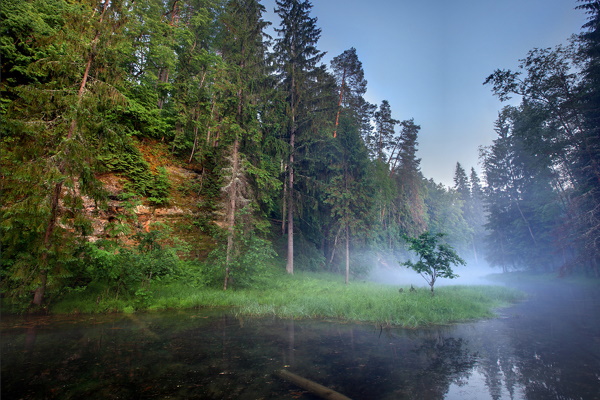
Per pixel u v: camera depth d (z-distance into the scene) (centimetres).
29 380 442
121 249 1222
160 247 1388
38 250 920
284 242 2545
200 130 2014
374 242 3092
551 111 2178
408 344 674
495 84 2280
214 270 1546
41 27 1335
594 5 1900
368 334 769
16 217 857
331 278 2302
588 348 638
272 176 2211
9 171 883
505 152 3788
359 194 2291
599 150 1995
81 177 1006
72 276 1050
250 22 2161
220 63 2088
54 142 956
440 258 1354
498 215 3825
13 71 1340
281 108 2203
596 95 1997
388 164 3794
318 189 2414
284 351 612
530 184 3462
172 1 2350
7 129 876
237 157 1688
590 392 414
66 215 1011
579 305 1261
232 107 1808
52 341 665
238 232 1594
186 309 1127
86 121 982
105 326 827
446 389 429
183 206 1841
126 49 1536
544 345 664
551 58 2072
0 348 607
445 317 954
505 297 1454
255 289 1537
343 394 407
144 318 950
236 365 523
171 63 1998
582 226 2255
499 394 409
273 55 2261
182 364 525
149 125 1895
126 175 1642
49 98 927
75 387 418
